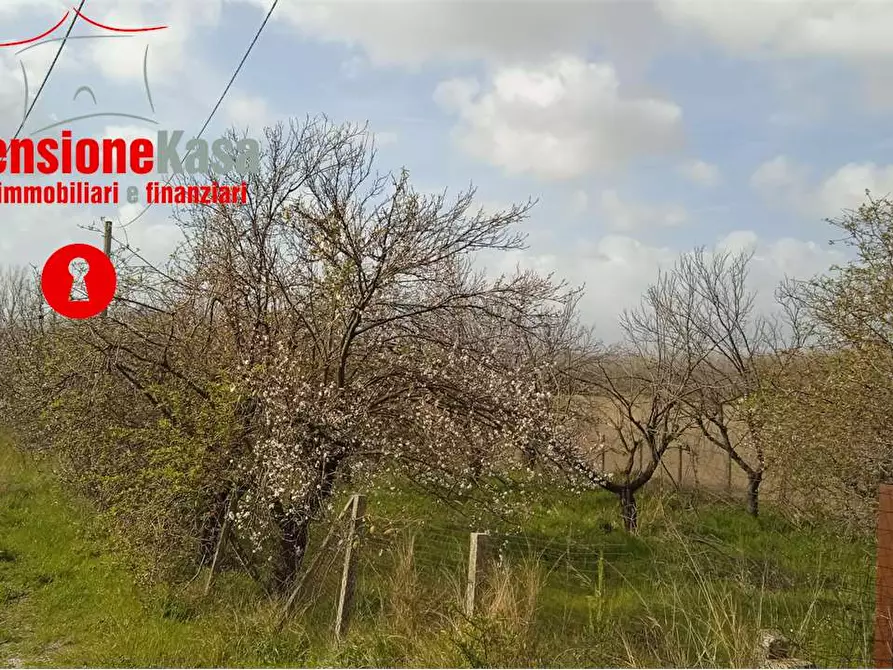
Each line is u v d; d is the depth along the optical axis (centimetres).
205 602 684
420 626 530
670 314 1342
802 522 1057
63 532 952
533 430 770
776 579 752
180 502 703
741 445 1206
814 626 538
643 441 1261
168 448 668
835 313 779
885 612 378
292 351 721
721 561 799
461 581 609
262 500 648
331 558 653
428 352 748
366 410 698
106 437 773
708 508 1247
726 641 483
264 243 740
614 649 501
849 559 807
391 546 674
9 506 1092
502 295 763
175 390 730
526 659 453
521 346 884
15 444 1336
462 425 753
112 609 678
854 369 752
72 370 796
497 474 820
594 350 1509
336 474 707
